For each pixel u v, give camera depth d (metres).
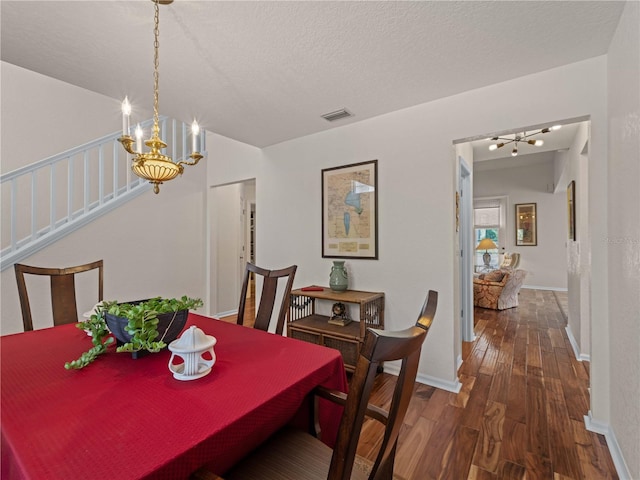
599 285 1.90
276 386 1.02
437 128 2.51
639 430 1.34
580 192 3.15
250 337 1.53
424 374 2.58
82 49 1.79
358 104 2.58
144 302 1.50
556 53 1.87
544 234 7.36
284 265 3.54
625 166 1.54
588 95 1.94
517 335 3.86
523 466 1.61
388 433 0.77
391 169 2.75
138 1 1.42
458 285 2.90
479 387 2.48
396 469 1.59
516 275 5.39
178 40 1.72
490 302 5.36
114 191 3.53
